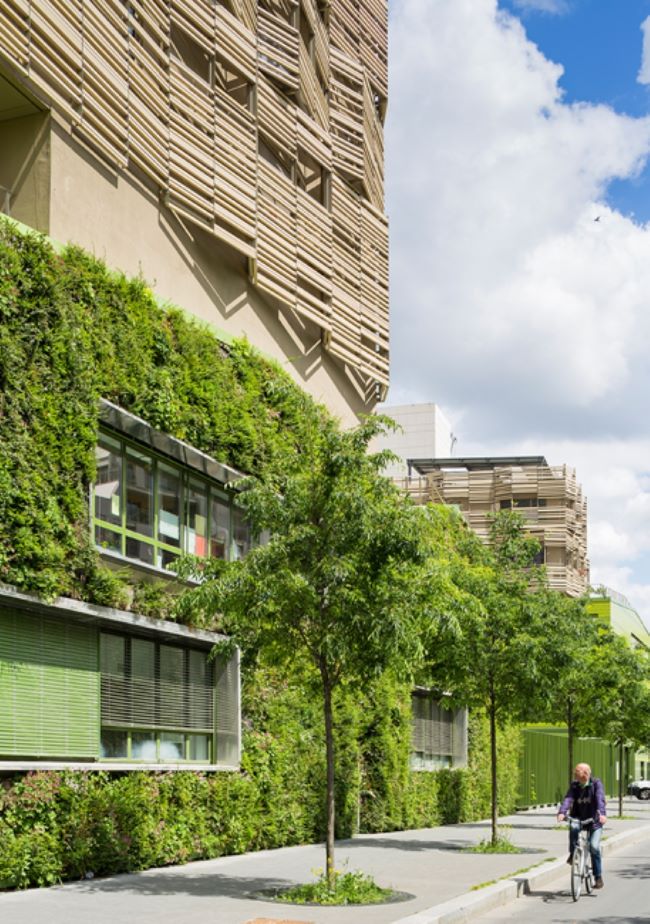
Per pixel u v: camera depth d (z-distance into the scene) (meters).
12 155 17.38
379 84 31.23
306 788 21.53
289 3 26.22
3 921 10.52
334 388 28.41
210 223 21.81
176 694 17.66
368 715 25.55
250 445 19.89
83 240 18.08
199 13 21.83
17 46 15.99
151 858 15.77
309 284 25.73
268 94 24.30
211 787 17.86
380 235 29.89
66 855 13.93
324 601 13.15
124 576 15.95
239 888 13.59
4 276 13.83
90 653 15.23
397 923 10.91
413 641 13.01
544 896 15.10
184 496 18.62
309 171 26.94
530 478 64.06
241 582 12.99
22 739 13.71
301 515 13.16
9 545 13.35
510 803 37.12
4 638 13.54
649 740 36.53
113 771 15.54
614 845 24.42
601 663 30.84
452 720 33.00
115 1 18.64
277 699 20.66
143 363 16.89
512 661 20.44
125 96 18.83
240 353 20.69
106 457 16.31
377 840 22.94
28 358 14.09
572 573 63.91
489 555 21.80
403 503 13.45
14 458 13.55
